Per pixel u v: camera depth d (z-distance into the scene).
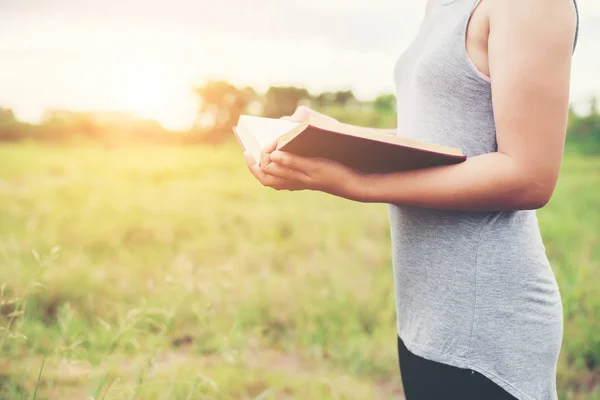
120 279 3.21
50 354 2.16
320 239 4.23
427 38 1.04
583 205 5.95
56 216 4.38
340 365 2.63
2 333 1.59
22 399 1.73
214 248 3.88
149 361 1.73
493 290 0.96
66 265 3.25
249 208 5.16
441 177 0.89
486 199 0.88
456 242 0.98
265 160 0.93
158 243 4.02
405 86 1.10
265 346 2.75
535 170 0.84
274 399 2.26
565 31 0.83
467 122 0.96
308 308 3.02
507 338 0.96
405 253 1.06
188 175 6.71
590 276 3.46
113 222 4.36
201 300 2.62
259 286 3.20
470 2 0.94
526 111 0.83
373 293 3.21
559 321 1.02
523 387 0.97
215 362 2.40
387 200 0.94
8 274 2.95
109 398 1.53
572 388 2.48
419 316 1.04
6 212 4.43
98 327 2.45
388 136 0.82
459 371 0.98
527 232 1.00
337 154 0.88
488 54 0.91
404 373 1.12
